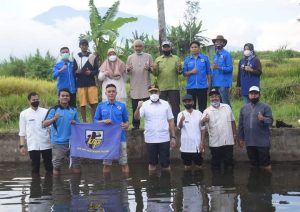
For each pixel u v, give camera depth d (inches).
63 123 446.9
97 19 679.7
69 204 331.9
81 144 446.9
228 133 463.8
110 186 390.6
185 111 462.9
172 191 366.0
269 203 323.0
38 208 322.7
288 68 925.8
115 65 488.1
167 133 454.6
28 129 461.4
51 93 786.2
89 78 511.2
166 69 492.7
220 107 464.4
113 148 443.5
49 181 418.3
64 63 505.7
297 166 468.8
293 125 533.0
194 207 316.5
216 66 497.4
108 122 441.1
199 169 462.0
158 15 610.2
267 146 454.3
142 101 462.9
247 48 489.7
